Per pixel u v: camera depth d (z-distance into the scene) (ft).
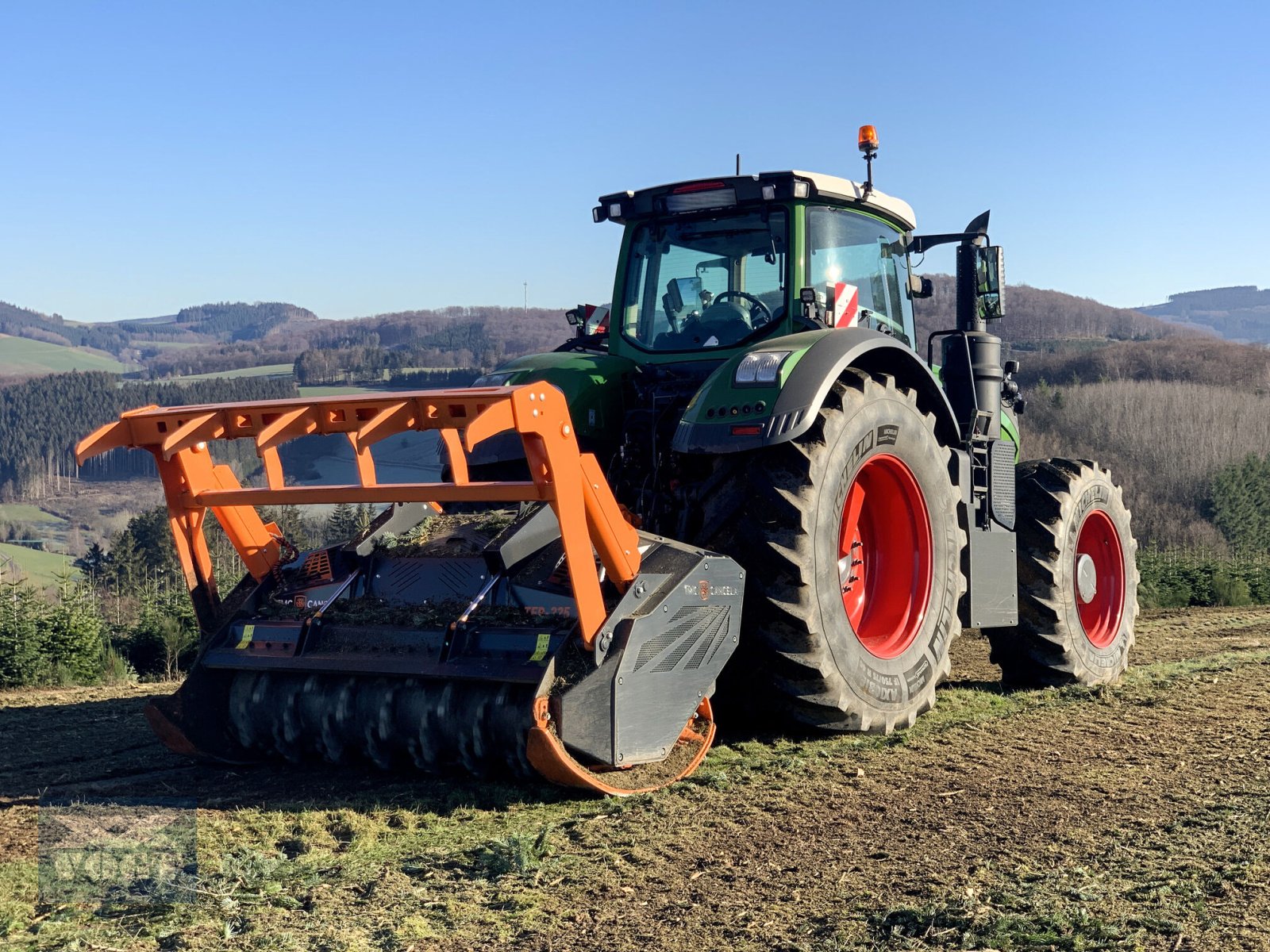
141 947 9.29
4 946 9.34
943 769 15.08
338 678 15.46
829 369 16.31
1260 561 57.31
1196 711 18.93
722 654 14.98
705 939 9.32
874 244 20.85
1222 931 9.17
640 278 19.97
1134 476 196.03
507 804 13.46
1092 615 24.97
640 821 12.69
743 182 18.57
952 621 18.97
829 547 16.42
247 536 16.93
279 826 12.85
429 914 9.96
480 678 13.85
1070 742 16.72
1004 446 21.52
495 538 15.23
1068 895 10.07
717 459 16.61
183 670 31.19
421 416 13.25
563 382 18.19
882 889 10.43
